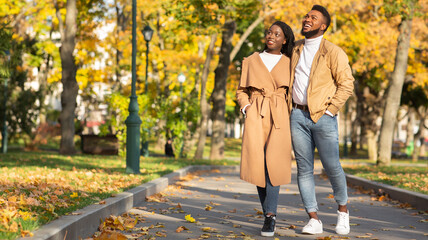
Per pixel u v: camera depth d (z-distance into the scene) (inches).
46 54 1258.0
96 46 1323.8
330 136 206.7
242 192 421.4
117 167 555.5
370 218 273.7
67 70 893.2
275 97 207.5
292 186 502.9
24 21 1216.2
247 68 213.0
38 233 158.1
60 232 167.9
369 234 218.1
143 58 1278.3
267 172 208.1
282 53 213.5
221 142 969.5
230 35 949.2
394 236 216.4
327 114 204.1
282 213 288.7
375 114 1440.7
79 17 1103.6
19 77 1095.0
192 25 776.3
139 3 1145.4
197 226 235.5
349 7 1069.8
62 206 217.9
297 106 208.8
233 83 1507.1
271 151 205.0
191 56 1219.9
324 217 270.7
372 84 1413.6
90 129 1857.8
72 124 903.1
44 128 1154.7
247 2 789.9
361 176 514.0
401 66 793.6
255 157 205.9
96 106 1699.1
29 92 1115.9
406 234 221.9
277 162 204.8
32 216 183.8
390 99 800.3
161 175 467.8
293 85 208.4
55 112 1621.6
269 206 208.8
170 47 1302.9
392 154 1583.4
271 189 207.8
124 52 1282.0
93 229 211.3
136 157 470.9
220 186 474.0
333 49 203.6
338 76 202.7
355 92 1486.2
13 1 1046.4
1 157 670.5
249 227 233.1
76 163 599.5
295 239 204.2
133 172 469.4
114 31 1288.1
